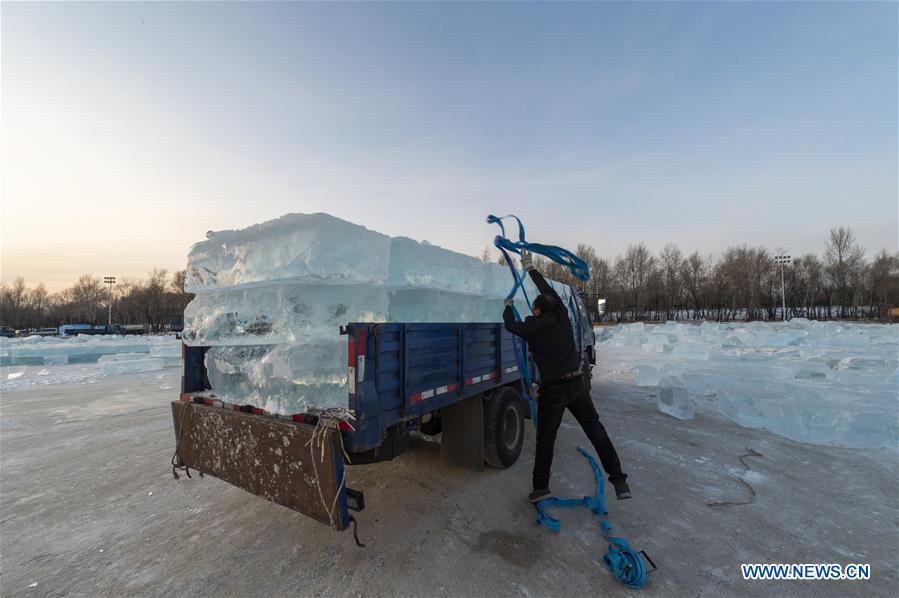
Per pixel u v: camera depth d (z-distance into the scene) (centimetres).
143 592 260
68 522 352
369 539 313
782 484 404
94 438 602
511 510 355
